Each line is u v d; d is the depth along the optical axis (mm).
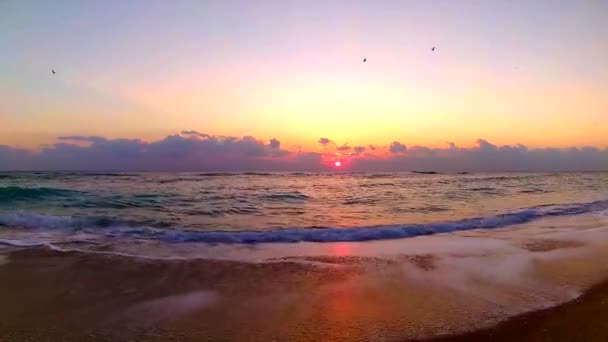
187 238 10477
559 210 16875
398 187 32594
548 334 4637
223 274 7180
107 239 10336
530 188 32031
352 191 27594
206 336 4676
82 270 7340
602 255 8734
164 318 5207
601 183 42500
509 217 14328
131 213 15305
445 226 12555
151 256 8508
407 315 5289
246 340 4562
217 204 18750
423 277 7062
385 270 7516
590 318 5082
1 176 44875
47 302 5766
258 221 13828
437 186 34094
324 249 9398
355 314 5332
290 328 4902
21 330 4820
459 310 5445
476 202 20516
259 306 5629
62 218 13172
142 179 40125
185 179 42375
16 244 9547
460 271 7441
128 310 5473
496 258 8469
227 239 10422
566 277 7043
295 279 6910
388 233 11352
